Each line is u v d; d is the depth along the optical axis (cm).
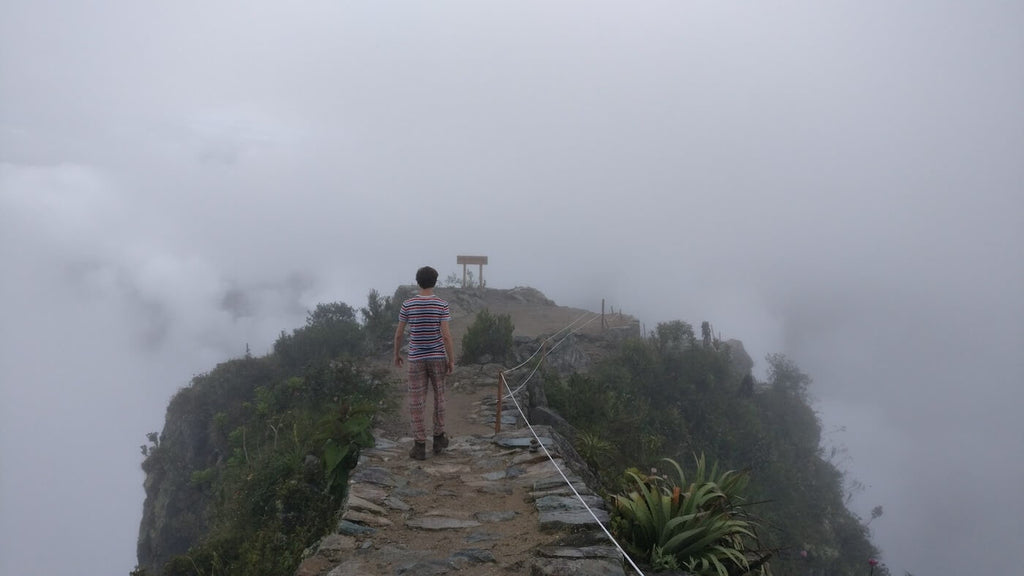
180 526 2788
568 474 655
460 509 566
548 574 397
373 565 433
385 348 2206
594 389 1639
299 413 1335
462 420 1124
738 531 488
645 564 456
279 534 846
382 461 734
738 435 2947
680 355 3042
